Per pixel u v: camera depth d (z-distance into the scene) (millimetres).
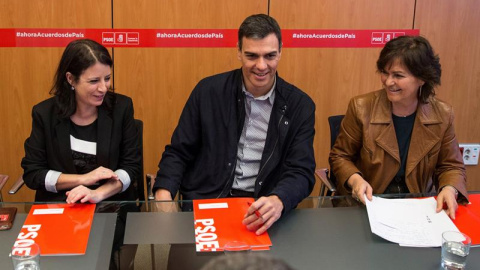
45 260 1296
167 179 1916
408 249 1422
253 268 518
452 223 1582
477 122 3393
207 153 2010
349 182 1995
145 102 3139
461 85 3316
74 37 2965
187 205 1636
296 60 3168
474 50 3260
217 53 3096
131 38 3010
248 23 1827
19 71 2994
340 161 2135
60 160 2002
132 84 3096
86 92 1900
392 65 1918
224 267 525
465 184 1863
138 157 2113
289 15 3082
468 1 3168
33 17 2914
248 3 3037
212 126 1991
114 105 2057
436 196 1772
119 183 1904
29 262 1230
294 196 1658
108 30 2979
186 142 2014
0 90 3018
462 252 1339
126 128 2090
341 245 1431
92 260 1306
